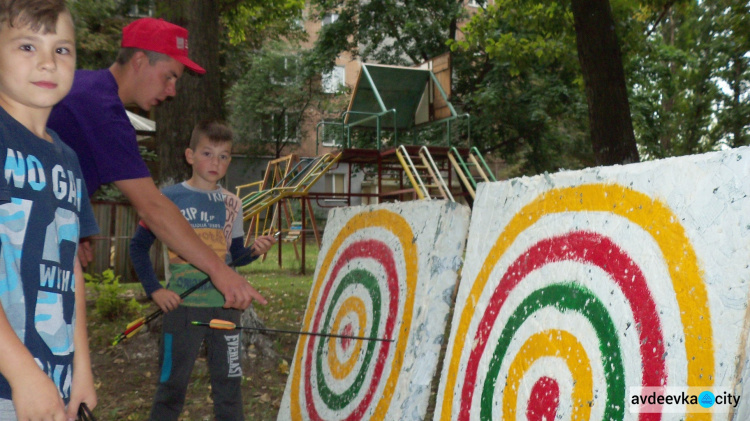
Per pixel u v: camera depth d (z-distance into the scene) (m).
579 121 16.94
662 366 1.08
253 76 23.62
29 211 1.40
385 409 1.82
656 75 18.25
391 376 1.85
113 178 2.19
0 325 1.23
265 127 24.75
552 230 1.45
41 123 1.50
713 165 1.06
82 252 2.64
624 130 6.66
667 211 1.14
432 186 9.70
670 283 1.10
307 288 9.42
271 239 3.17
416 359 1.76
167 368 2.79
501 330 1.55
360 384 2.03
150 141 11.88
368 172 16.09
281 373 4.63
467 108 17.55
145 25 2.48
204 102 5.04
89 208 1.75
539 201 1.53
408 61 19.98
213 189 3.07
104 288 6.57
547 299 1.41
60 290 1.50
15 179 1.37
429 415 3.69
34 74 1.35
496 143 18.25
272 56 23.44
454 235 1.83
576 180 1.41
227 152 3.01
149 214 2.23
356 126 11.91
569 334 1.32
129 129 2.28
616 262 1.23
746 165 1.00
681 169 1.12
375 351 2.01
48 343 1.44
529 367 1.42
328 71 20.06
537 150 18.48
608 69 6.62
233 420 2.82
